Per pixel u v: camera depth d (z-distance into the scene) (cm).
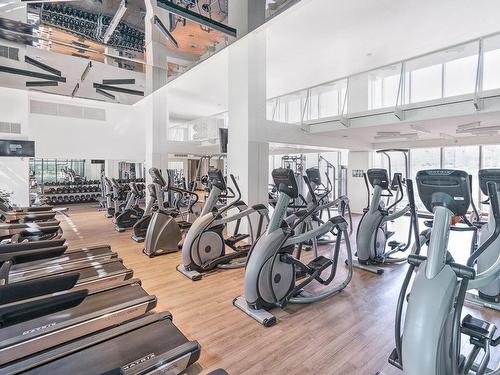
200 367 206
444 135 715
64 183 1126
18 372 164
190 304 301
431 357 141
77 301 155
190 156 1081
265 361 213
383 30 527
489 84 654
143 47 413
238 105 549
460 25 510
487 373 190
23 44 393
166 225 480
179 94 933
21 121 745
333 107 900
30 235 362
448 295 146
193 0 333
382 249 440
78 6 334
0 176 734
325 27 518
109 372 136
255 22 321
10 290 148
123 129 1015
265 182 562
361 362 212
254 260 277
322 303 304
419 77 745
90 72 484
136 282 294
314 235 300
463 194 150
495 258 270
